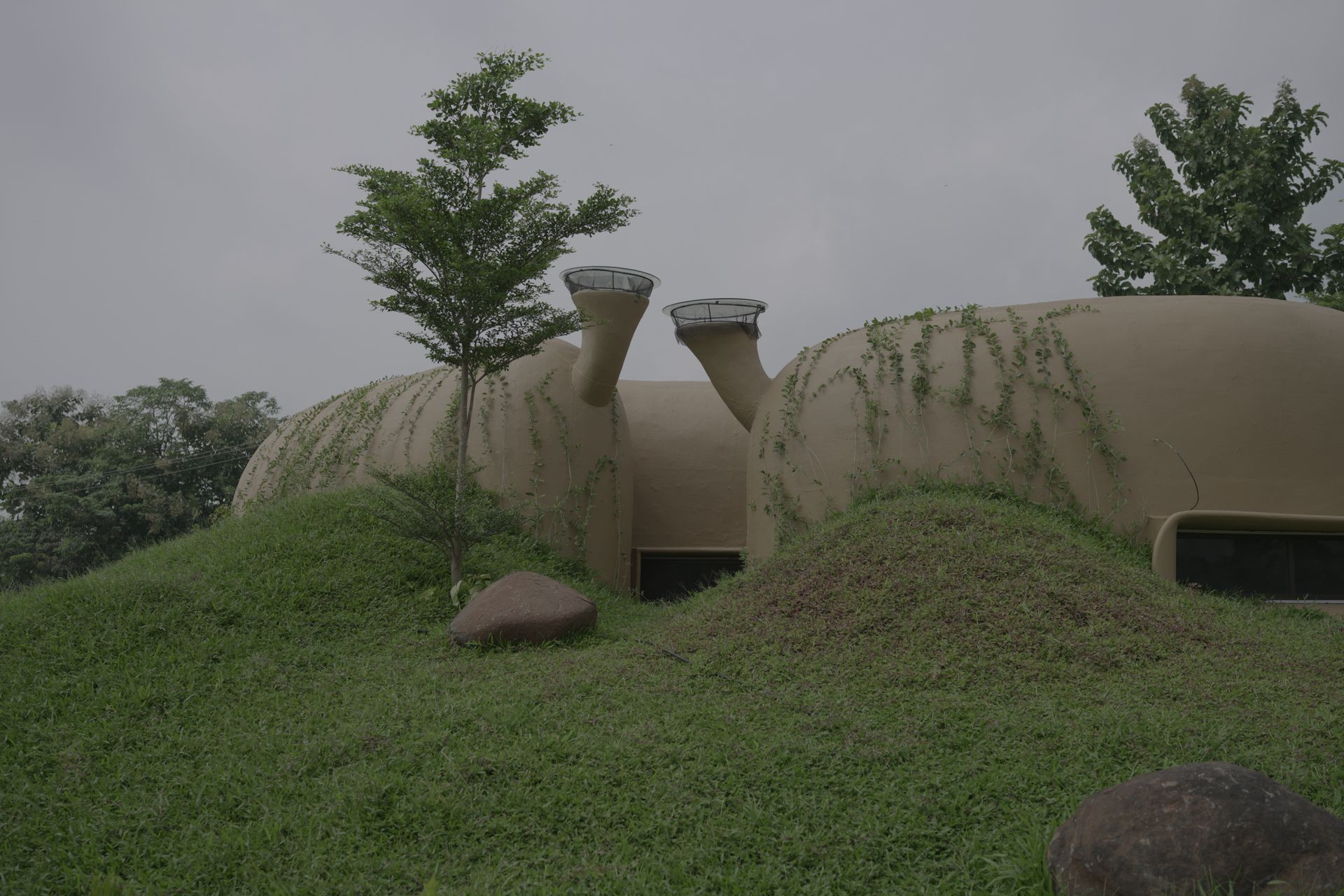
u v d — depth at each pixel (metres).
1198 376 10.02
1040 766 4.48
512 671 6.68
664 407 15.33
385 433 13.51
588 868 3.80
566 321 9.65
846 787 4.41
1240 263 16.47
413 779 4.64
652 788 4.45
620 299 11.88
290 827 4.26
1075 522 9.85
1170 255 16.55
